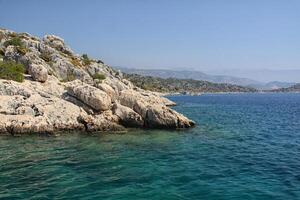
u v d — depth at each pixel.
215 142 32.38
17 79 50.16
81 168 21.83
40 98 39.31
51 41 101.88
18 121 34.91
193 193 16.77
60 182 18.56
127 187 17.67
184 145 30.59
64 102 39.84
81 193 16.72
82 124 37.94
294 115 66.00
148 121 40.78
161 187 17.70
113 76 108.25
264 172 20.91
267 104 112.38
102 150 28.00
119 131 37.84
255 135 37.50
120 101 42.69
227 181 18.86
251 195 16.50
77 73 81.69
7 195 16.34
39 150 27.69
